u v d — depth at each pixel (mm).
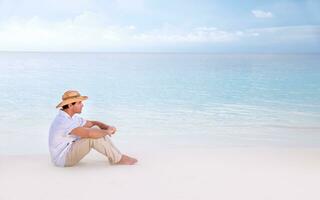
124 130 8406
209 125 9023
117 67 22266
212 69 21969
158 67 22984
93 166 4883
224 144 7121
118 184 4156
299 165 4949
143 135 7902
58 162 4832
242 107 11539
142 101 12508
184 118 9844
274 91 14648
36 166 4883
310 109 11117
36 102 11805
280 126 8898
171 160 5199
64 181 4258
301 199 3736
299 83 16438
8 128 8422
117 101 12477
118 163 4953
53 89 14445
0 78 16734
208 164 4988
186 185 4137
